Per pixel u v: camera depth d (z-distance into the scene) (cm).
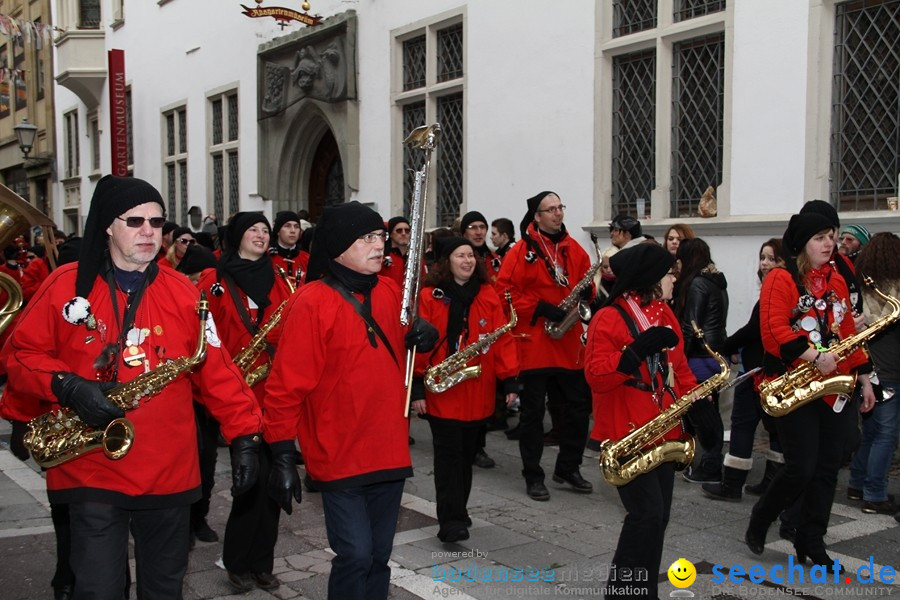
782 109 728
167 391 297
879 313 525
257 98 1495
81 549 282
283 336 332
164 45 1870
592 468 667
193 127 1762
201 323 303
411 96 1168
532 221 628
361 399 329
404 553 483
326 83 1304
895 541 493
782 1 724
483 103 1044
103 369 289
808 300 430
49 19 2389
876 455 538
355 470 327
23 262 1120
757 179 750
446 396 488
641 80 871
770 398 423
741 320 763
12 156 2864
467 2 1060
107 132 2141
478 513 559
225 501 596
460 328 499
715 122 804
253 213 486
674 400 386
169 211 1906
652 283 380
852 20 698
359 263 334
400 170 1202
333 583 324
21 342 289
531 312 597
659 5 827
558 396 622
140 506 289
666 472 375
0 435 843
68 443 285
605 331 380
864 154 696
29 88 2650
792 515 470
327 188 1455
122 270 303
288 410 327
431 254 821
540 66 960
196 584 440
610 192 898
